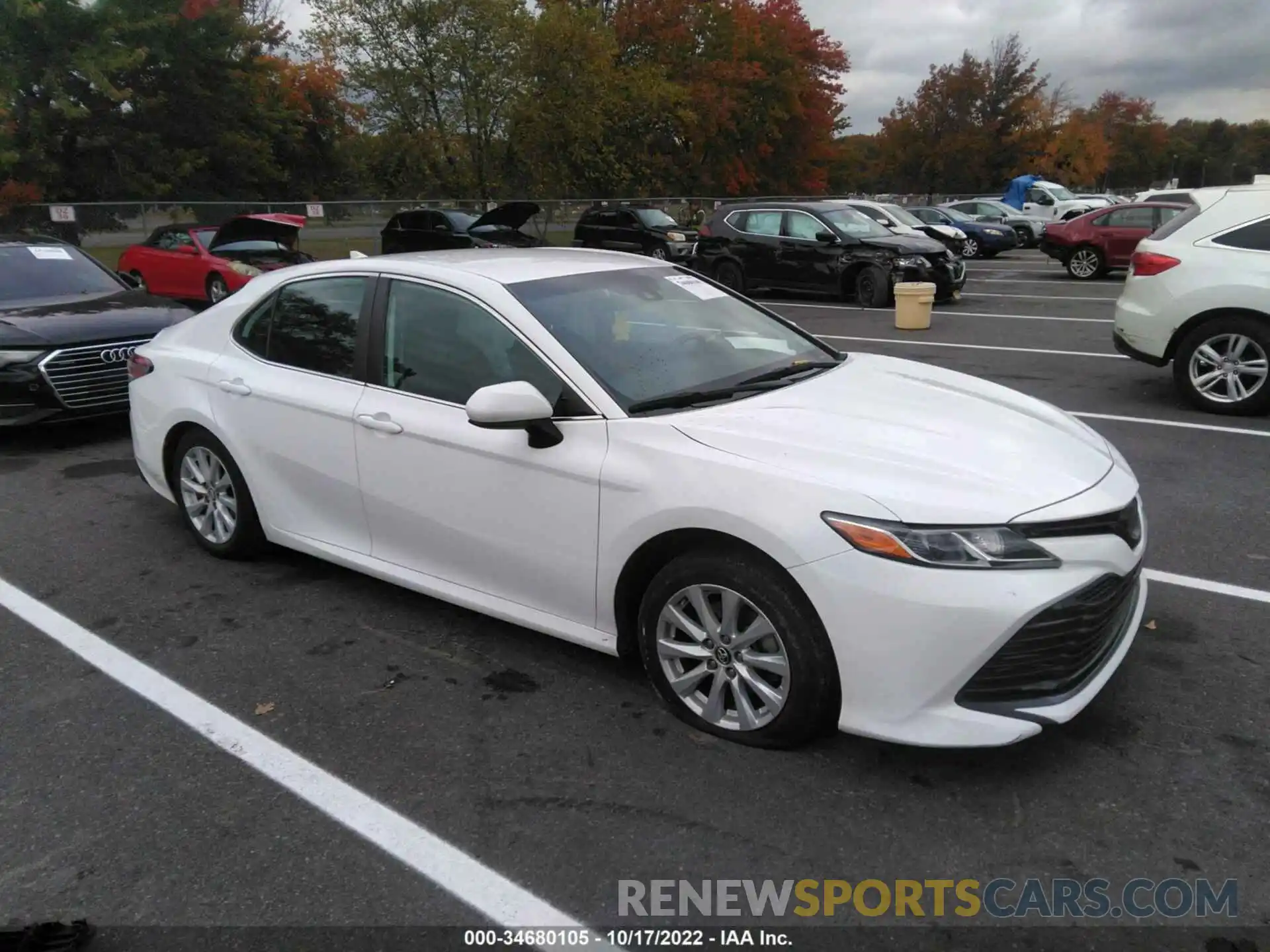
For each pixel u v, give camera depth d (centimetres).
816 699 288
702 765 302
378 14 3009
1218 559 456
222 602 434
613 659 373
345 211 2389
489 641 391
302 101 3353
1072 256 1964
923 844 264
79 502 586
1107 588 283
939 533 267
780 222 1606
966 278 2034
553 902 248
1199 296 733
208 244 1498
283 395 418
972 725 269
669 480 302
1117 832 267
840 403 339
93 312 743
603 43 3316
